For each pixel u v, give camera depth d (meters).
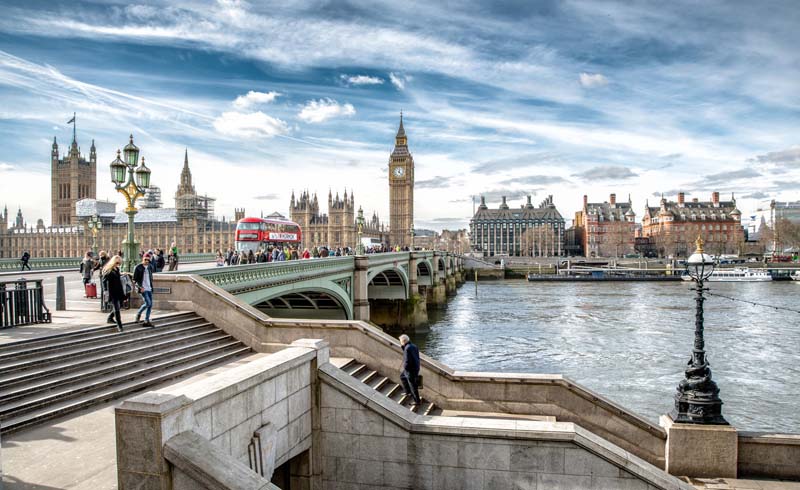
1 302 16.73
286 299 46.25
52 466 9.47
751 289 105.94
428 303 86.19
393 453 12.90
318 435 13.34
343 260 42.84
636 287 115.31
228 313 19.88
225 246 166.12
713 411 15.30
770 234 192.12
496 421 12.81
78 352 14.73
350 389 13.11
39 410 11.84
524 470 12.27
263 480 8.36
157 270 31.36
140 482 8.48
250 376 10.83
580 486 12.07
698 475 15.09
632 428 16.44
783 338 54.06
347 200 193.75
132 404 8.53
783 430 29.80
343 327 19.02
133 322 18.05
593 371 42.50
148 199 191.75
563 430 12.16
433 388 18.17
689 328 60.44
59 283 21.05
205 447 8.62
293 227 63.22
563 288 116.69
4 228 191.00
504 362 46.31
